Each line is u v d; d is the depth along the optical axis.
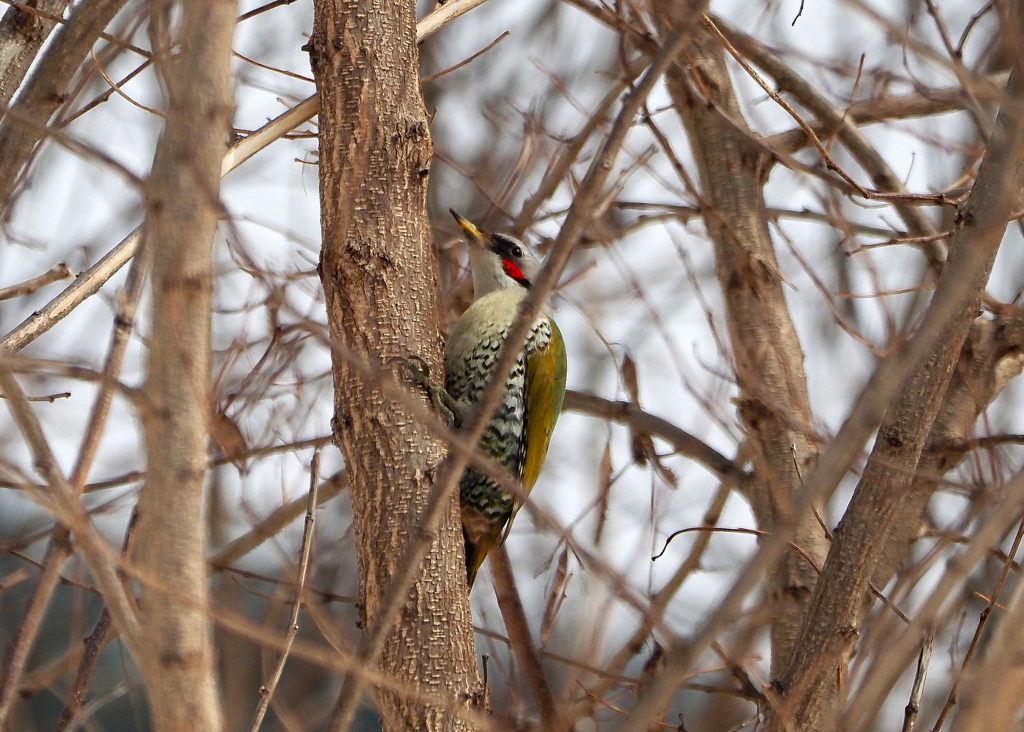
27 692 8.70
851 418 5.46
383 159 8.38
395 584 5.46
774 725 7.20
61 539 7.12
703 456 10.70
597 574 5.49
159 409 4.76
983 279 7.37
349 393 8.09
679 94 11.48
